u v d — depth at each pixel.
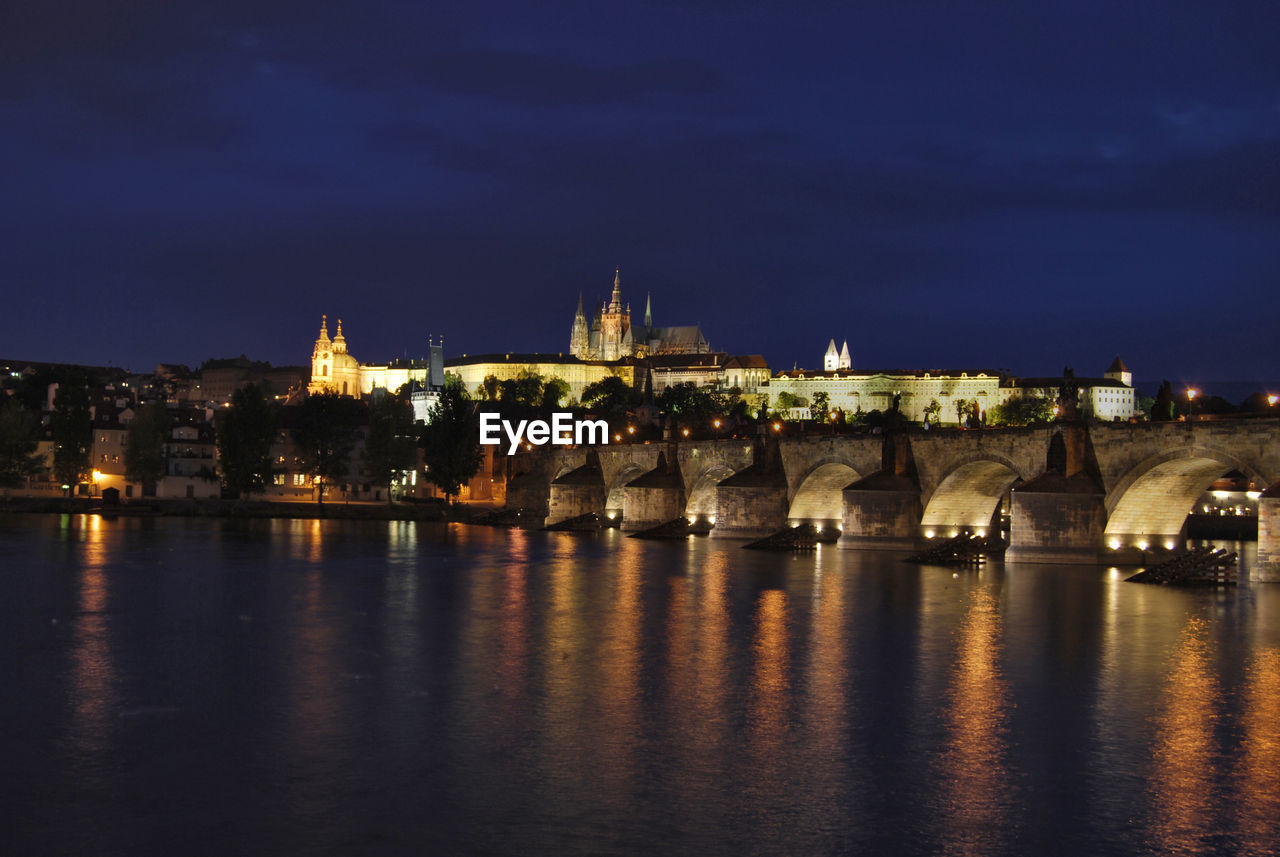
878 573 104.56
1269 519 89.62
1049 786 40.78
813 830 36.62
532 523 196.88
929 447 124.44
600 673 58.41
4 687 54.66
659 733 47.03
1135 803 39.19
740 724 48.44
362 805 38.59
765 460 146.12
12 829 36.47
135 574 99.19
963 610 79.69
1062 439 105.94
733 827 36.84
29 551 117.88
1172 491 103.19
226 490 198.62
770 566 111.94
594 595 88.69
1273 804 39.19
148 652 63.62
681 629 72.06
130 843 35.44
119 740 45.81
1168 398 103.88
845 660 61.91
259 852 34.81
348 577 100.06
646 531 160.00
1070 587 91.62
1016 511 107.69
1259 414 103.94
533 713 50.09
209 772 41.88
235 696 53.09
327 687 55.03
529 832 36.34
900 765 42.94
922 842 35.81
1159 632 70.44
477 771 42.09
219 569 104.81
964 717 49.78
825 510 147.62
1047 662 61.34
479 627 72.69
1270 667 60.12
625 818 37.53
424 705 51.50
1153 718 49.69
